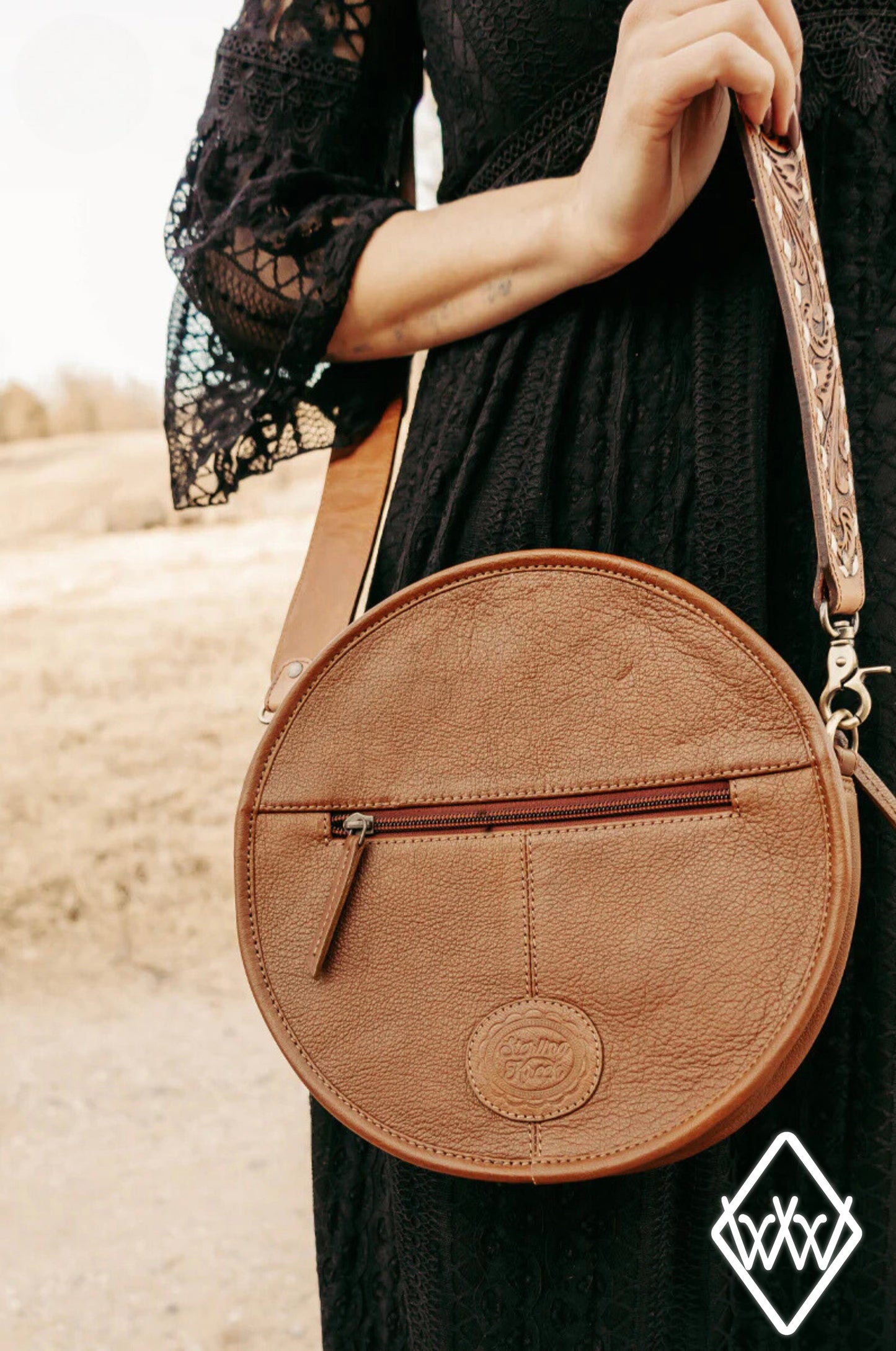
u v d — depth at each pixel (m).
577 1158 0.69
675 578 0.70
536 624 0.73
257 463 0.94
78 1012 2.97
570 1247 0.78
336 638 0.77
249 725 4.75
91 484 10.04
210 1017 2.93
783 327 0.80
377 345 0.89
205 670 5.34
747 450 0.76
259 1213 2.09
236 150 0.93
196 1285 1.88
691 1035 0.68
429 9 0.88
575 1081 0.69
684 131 0.72
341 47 0.94
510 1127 0.70
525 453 0.82
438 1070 0.72
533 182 0.82
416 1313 0.83
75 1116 2.45
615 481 0.79
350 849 0.75
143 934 3.41
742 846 0.68
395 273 0.85
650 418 0.80
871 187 0.78
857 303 0.78
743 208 0.77
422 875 0.74
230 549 7.81
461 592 0.75
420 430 0.90
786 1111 0.82
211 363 0.95
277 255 0.89
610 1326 0.77
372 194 0.94
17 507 9.72
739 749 0.68
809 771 0.67
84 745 4.55
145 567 7.49
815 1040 0.77
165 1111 2.46
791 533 0.81
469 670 0.75
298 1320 1.78
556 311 0.82
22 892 3.59
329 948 0.75
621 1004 0.69
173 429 0.95
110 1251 1.97
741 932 0.67
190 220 0.96
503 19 0.82
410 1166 0.82
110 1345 1.72
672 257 0.79
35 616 6.38
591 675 0.72
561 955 0.70
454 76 0.87
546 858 0.71
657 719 0.70
